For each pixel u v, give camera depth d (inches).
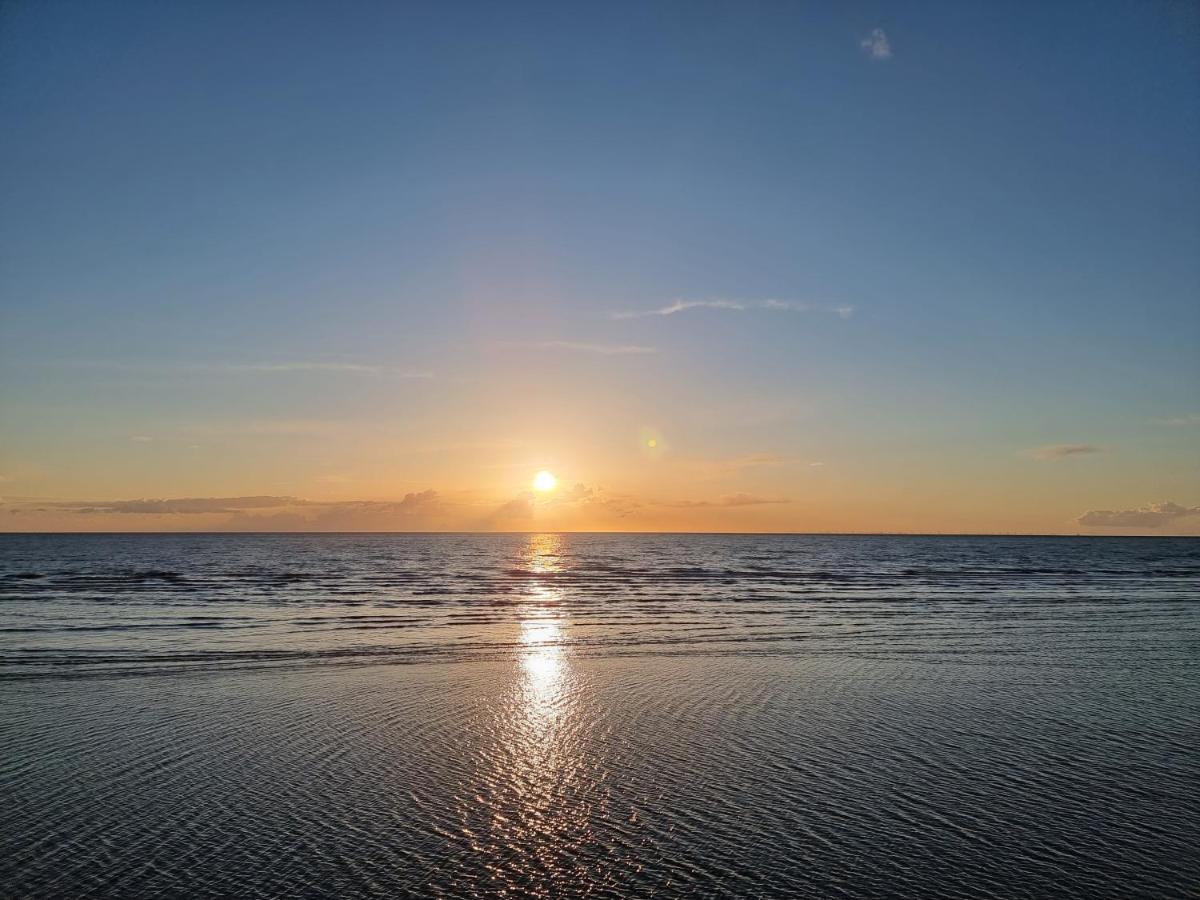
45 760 558.3
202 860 400.5
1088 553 5674.2
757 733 634.8
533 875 386.6
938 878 386.3
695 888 374.9
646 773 534.3
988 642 1136.8
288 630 1218.6
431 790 500.4
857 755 577.0
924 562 4045.3
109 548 5679.1
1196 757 579.2
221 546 6432.1
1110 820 458.6
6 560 3627.0
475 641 1111.6
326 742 603.5
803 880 382.9
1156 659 1002.7
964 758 571.5
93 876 382.9
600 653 1016.2
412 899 362.9
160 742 602.5
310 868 392.2
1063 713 710.5
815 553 5447.8
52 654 983.6
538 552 5497.1
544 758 565.3
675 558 4522.6
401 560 3973.9
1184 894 374.0
